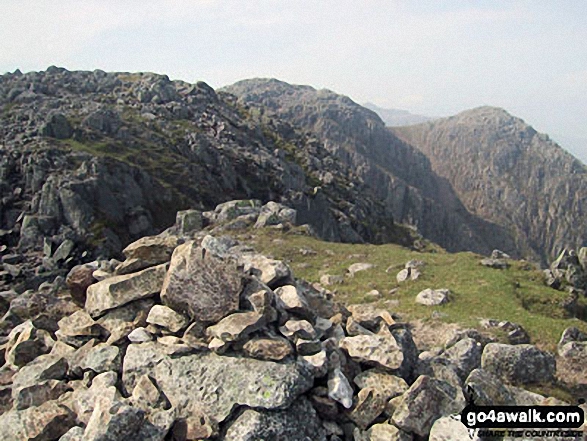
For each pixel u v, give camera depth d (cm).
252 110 16200
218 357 1178
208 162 9219
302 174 11494
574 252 3244
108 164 6975
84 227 6028
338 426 1152
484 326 2217
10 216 6125
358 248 4053
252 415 1055
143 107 10825
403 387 1197
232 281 1295
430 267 3272
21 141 7356
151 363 1190
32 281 4844
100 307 1341
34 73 12675
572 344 1734
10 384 1351
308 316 1385
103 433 970
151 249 1512
